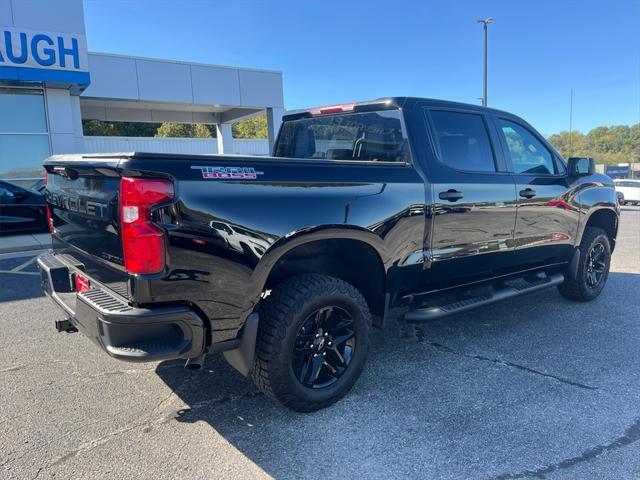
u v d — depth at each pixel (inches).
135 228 95.5
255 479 100.0
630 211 921.5
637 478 99.7
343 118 168.1
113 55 671.8
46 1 495.8
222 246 104.1
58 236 140.3
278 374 116.5
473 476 100.7
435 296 159.0
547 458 106.6
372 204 129.6
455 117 160.7
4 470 102.3
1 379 144.8
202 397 134.0
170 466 104.0
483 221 160.9
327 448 110.5
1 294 241.4
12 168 533.3
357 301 128.3
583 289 215.0
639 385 141.1
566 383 142.4
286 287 119.9
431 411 126.5
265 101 800.3
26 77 491.8
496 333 184.4
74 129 590.6
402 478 100.2
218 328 107.3
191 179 100.3
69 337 178.9
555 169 198.7
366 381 143.9
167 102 729.6
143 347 99.7
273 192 112.3
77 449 110.0
